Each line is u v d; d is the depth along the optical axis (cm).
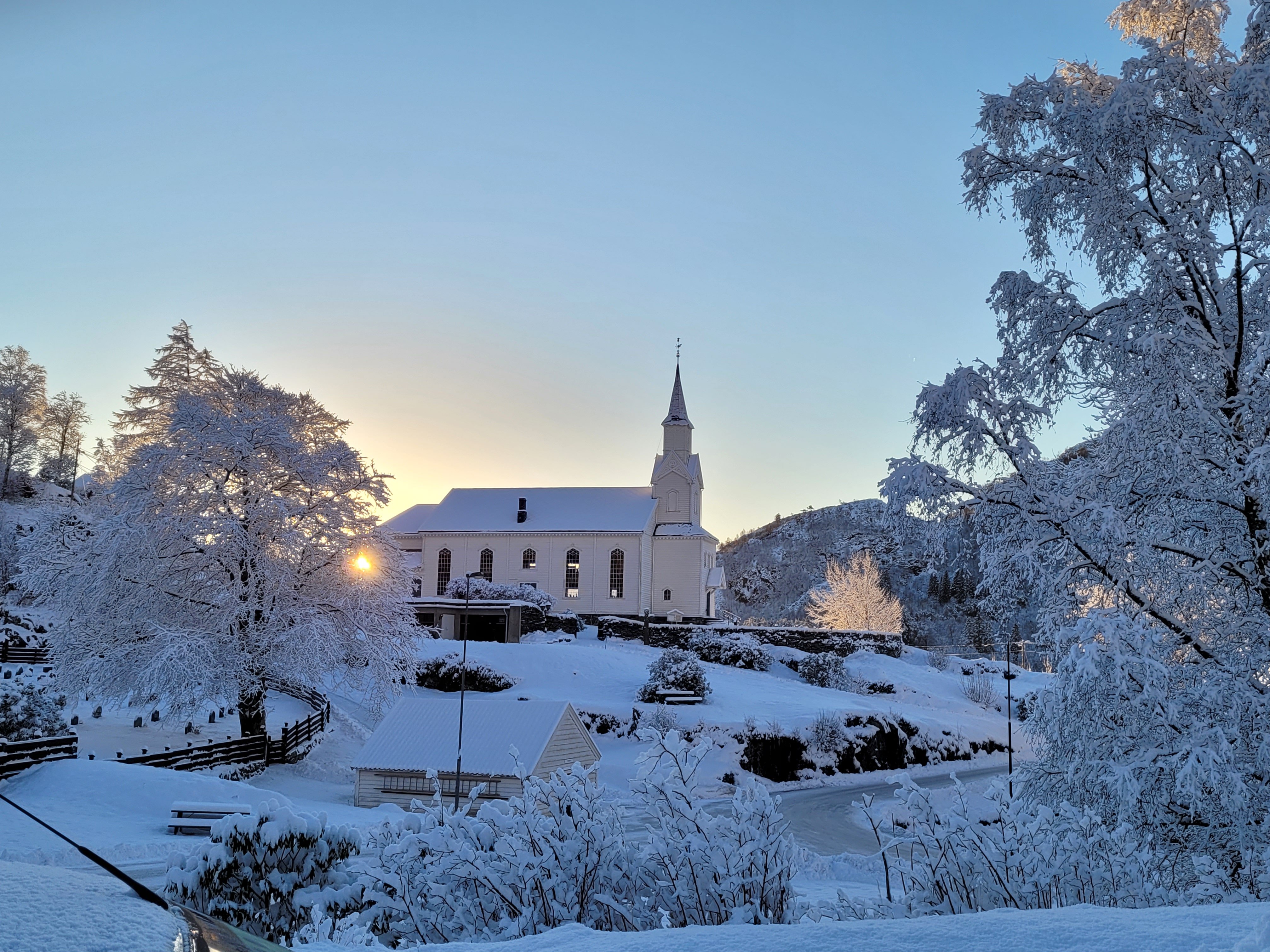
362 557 3778
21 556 3662
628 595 8281
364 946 465
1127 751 1207
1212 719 1188
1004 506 1306
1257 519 1277
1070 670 1168
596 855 617
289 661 3441
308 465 3656
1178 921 412
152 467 3428
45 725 2841
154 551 3344
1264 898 916
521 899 606
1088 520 1217
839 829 3384
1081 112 1323
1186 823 1164
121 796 2420
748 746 4566
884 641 7969
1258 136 1295
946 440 1335
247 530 3538
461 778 2939
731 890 590
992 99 1429
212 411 3538
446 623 7062
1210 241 1291
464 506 8931
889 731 5128
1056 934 390
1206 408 1271
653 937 412
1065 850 650
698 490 9156
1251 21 1380
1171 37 1497
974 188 1448
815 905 714
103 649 3391
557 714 3109
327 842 918
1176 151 1349
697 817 634
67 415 11419
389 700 3834
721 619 10081
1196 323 1298
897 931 399
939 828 659
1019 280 1402
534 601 7494
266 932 869
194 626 3494
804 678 6831
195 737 3753
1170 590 1302
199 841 1998
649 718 4800
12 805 210
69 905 209
